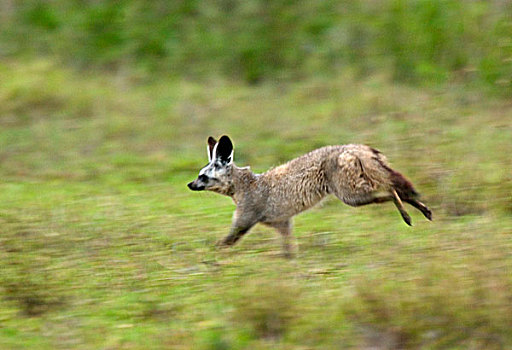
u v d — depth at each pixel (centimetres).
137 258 1842
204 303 1548
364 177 1784
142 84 3809
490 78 3103
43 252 1905
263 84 3719
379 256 1730
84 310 1562
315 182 1848
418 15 3569
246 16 4078
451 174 2248
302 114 3158
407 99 3084
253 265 1736
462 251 1625
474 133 2612
